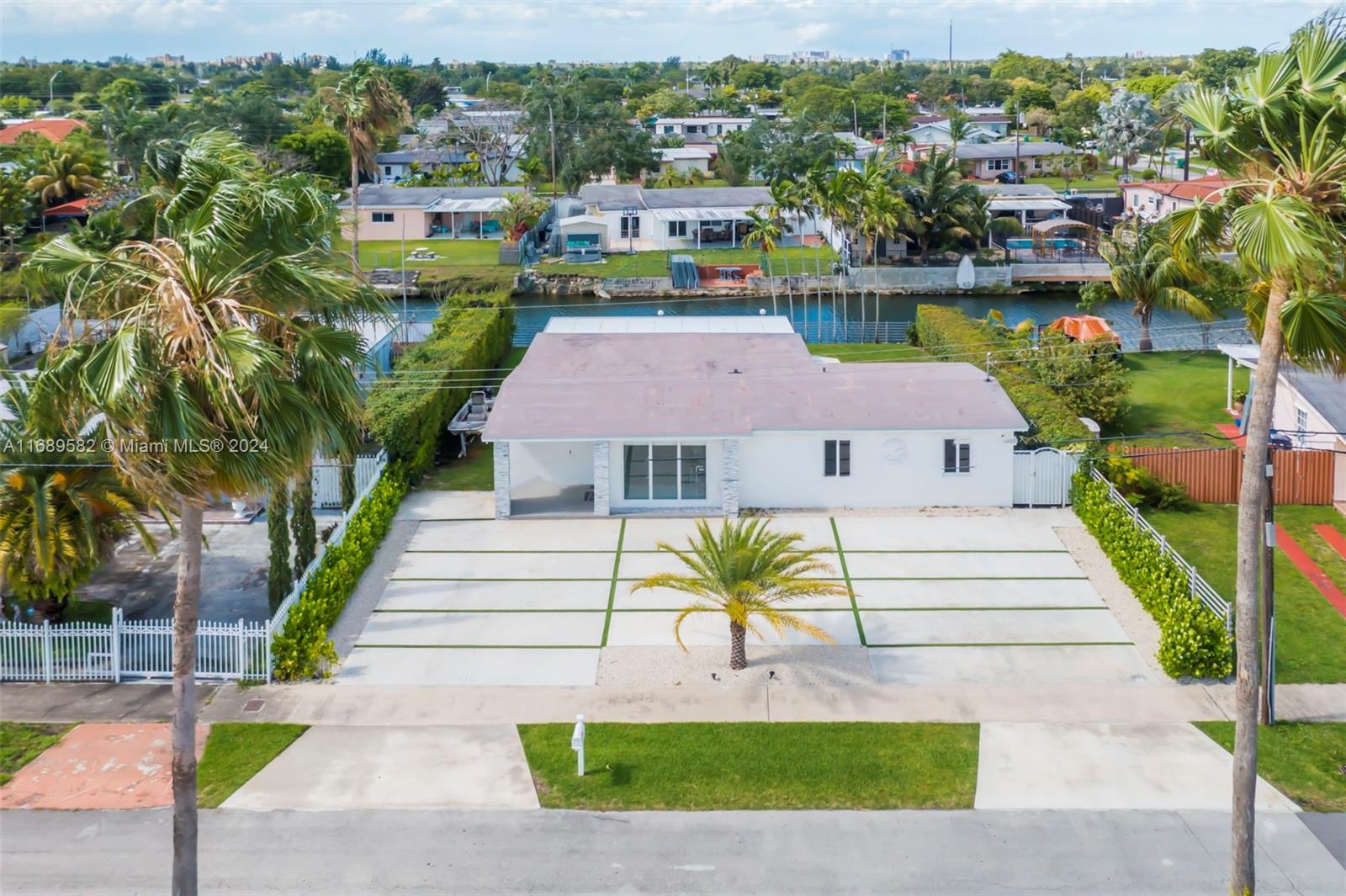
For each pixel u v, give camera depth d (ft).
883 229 238.48
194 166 54.29
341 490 113.29
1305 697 82.17
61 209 285.64
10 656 86.12
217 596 98.89
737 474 115.85
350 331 55.77
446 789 71.61
